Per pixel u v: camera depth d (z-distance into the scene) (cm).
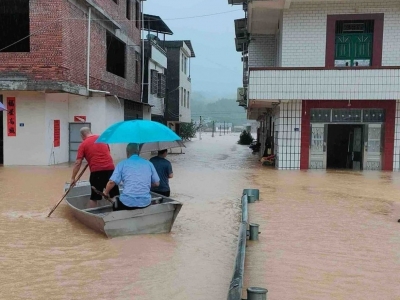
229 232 711
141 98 2803
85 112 1886
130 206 673
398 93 1558
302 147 1711
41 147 1706
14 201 956
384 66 1560
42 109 1697
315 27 1681
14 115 1702
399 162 1691
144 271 524
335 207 926
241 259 474
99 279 498
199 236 684
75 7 1734
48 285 480
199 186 1225
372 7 1655
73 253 592
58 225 743
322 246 632
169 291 464
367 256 587
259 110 2305
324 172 1616
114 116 2064
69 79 1691
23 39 1677
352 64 1692
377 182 1343
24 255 584
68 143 1898
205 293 459
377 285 482
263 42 2195
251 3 1655
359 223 780
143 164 693
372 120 1692
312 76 1578
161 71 3331
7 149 1711
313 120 1705
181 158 2320
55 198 994
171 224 700
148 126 697
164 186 812
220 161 2136
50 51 1622
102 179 834
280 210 888
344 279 499
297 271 524
